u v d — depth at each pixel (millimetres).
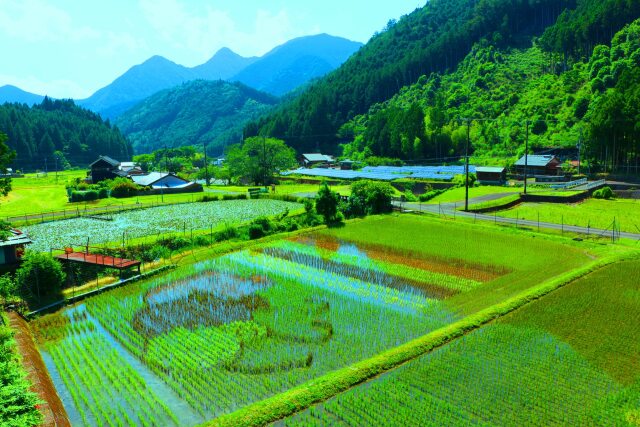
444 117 136250
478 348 23531
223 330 27094
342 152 175125
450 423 17688
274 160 115500
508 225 52562
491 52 180250
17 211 67250
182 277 37469
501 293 32125
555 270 36500
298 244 47438
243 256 43344
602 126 86938
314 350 24312
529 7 198750
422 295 32281
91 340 26297
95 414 19391
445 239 47719
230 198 81375
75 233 52469
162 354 24328
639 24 129625
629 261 37438
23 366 21469
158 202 76812
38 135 188750
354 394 19891
